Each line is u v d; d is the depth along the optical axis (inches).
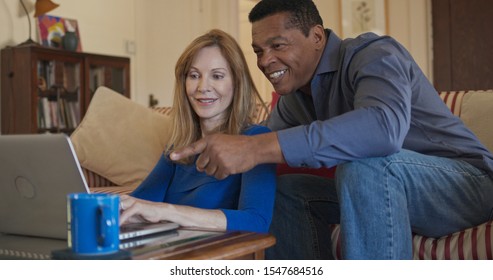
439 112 59.0
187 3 207.6
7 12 170.9
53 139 39.1
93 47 195.0
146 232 42.5
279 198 64.6
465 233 54.6
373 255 48.7
